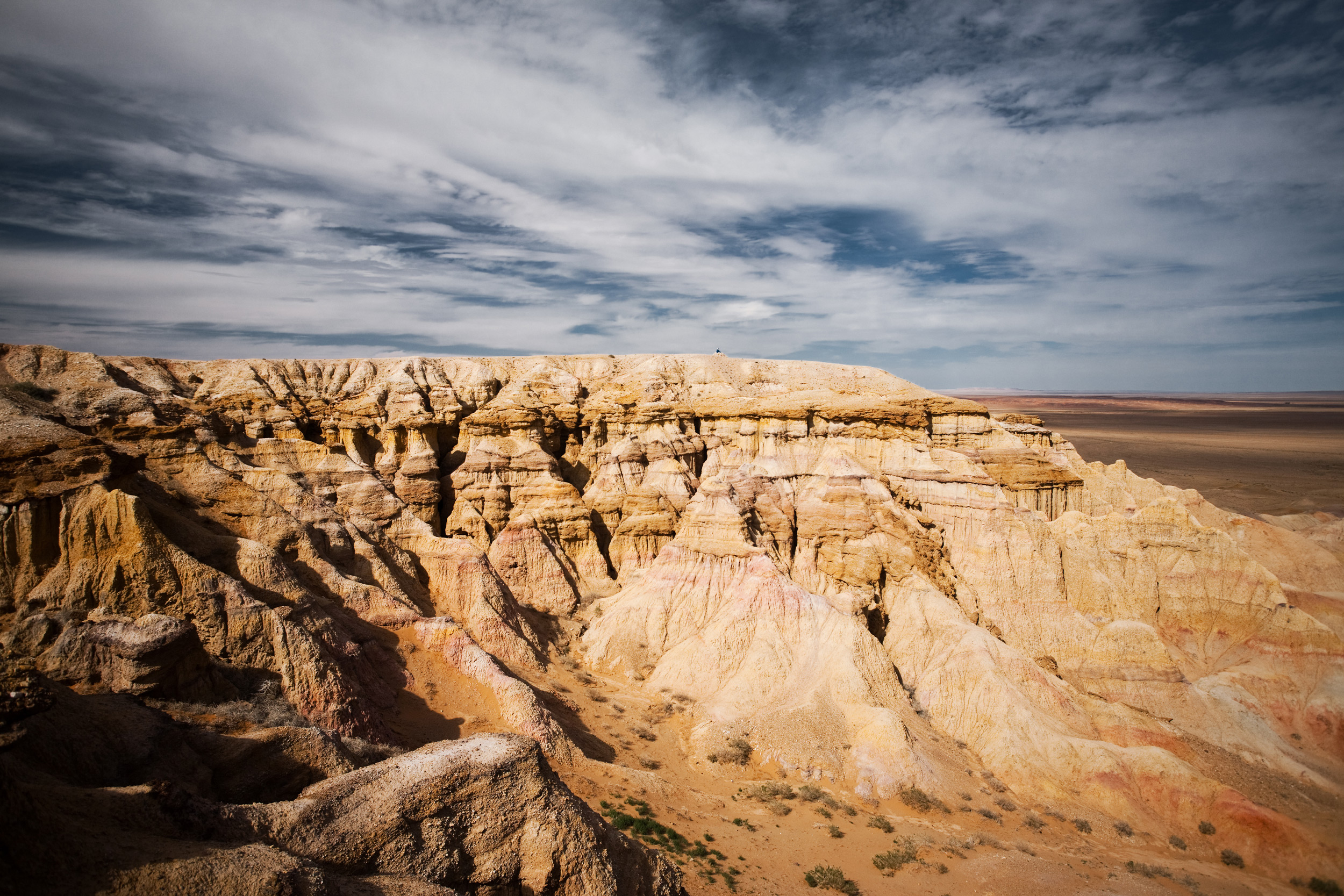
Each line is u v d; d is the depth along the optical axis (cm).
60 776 1875
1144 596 6162
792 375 11019
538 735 3962
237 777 2409
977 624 5934
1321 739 4800
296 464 6681
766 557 5975
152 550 3152
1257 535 7581
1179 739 4653
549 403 9800
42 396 4503
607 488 8494
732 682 5203
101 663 2673
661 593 6134
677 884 2794
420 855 2102
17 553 3034
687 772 4319
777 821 3806
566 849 2323
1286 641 5466
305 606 3703
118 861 1525
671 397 10031
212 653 3148
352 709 3359
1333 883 3484
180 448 4491
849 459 7194
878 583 6297
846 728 4622
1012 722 4609
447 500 8569
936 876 3366
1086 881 3378
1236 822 3853
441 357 11188
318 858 1927
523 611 6141
